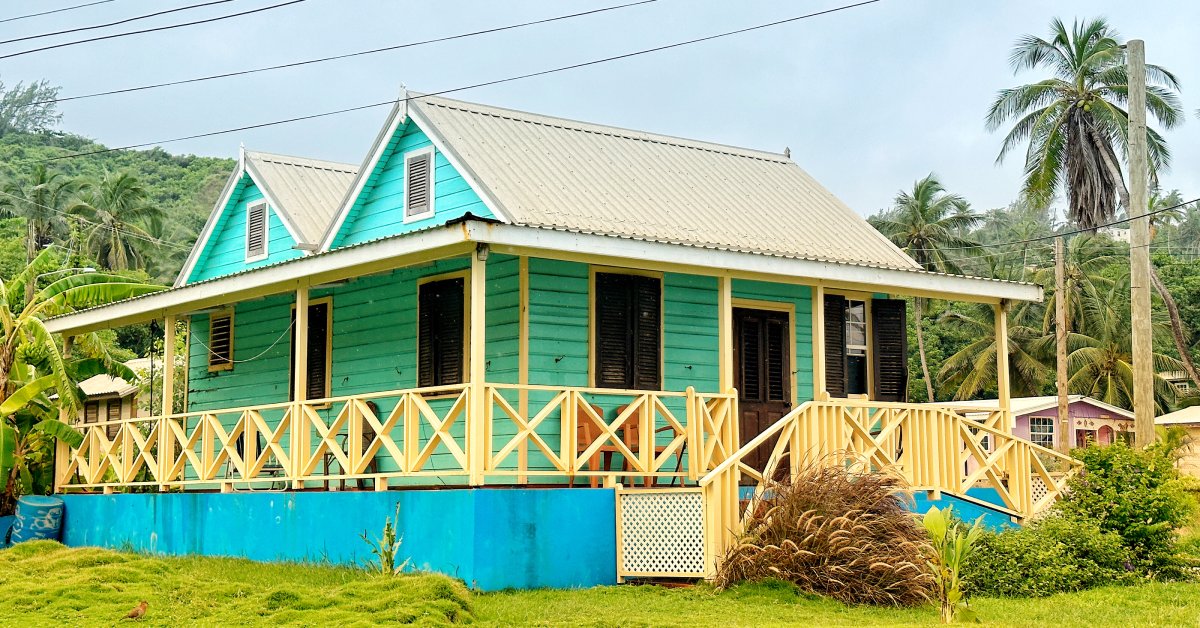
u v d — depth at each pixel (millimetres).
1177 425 40219
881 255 18344
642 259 13875
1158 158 36875
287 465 15062
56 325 20047
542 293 14898
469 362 15398
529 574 12703
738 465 13242
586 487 13953
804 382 17516
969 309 55062
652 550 13227
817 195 20047
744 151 20484
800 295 17656
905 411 15406
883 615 11422
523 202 15375
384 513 13508
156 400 33594
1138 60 21469
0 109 105562
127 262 62531
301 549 14523
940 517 11234
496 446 14836
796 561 12320
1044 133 38656
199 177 84188
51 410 20812
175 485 17031
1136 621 11250
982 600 12930
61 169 84688
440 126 16500
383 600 10727
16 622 10445
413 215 16953
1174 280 54125
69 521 19109
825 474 12891
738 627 10242
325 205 19984
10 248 49219
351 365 17328
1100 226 37156
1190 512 16406
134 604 11141
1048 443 42219
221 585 11969
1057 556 14180
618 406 15180
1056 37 38906
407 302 16500
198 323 20891
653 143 19281
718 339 16500
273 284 15523
